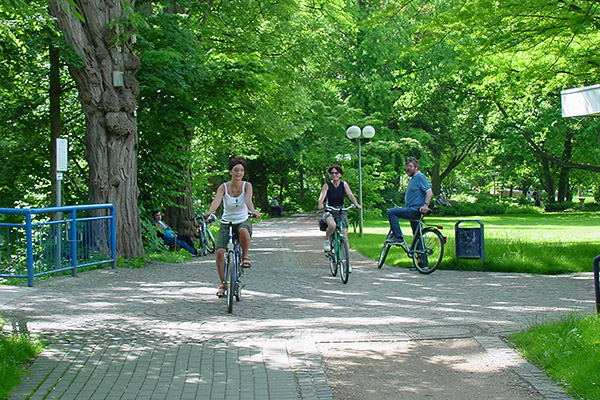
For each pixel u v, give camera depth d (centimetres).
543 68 1716
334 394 496
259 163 5275
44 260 1112
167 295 965
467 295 949
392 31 1586
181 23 1747
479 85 2597
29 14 940
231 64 1742
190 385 512
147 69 1576
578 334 577
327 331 701
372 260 1496
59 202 1194
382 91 4566
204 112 2016
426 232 1243
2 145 1848
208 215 859
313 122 4247
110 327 724
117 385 510
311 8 2794
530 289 995
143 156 1858
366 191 2542
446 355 598
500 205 5584
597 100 543
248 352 610
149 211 1844
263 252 1792
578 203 5788
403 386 513
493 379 525
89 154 1415
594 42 1678
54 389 498
